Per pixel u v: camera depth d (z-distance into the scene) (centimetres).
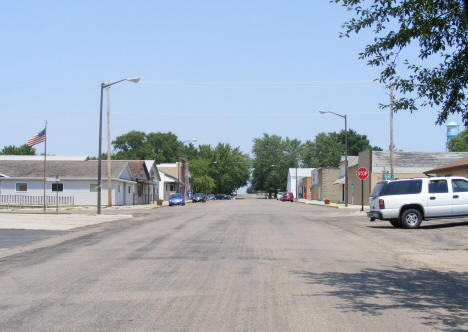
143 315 664
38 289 834
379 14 977
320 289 839
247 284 877
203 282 893
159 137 12556
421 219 1966
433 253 1308
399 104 1027
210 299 760
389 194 1983
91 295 787
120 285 866
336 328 607
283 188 13200
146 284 874
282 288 845
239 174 13562
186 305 721
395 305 730
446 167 3247
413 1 936
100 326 611
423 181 1977
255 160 13125
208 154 13300
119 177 5253
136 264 1102
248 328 604
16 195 5119
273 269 1035
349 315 670
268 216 3134
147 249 1373
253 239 1645
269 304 729
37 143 3678
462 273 1013
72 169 5397
